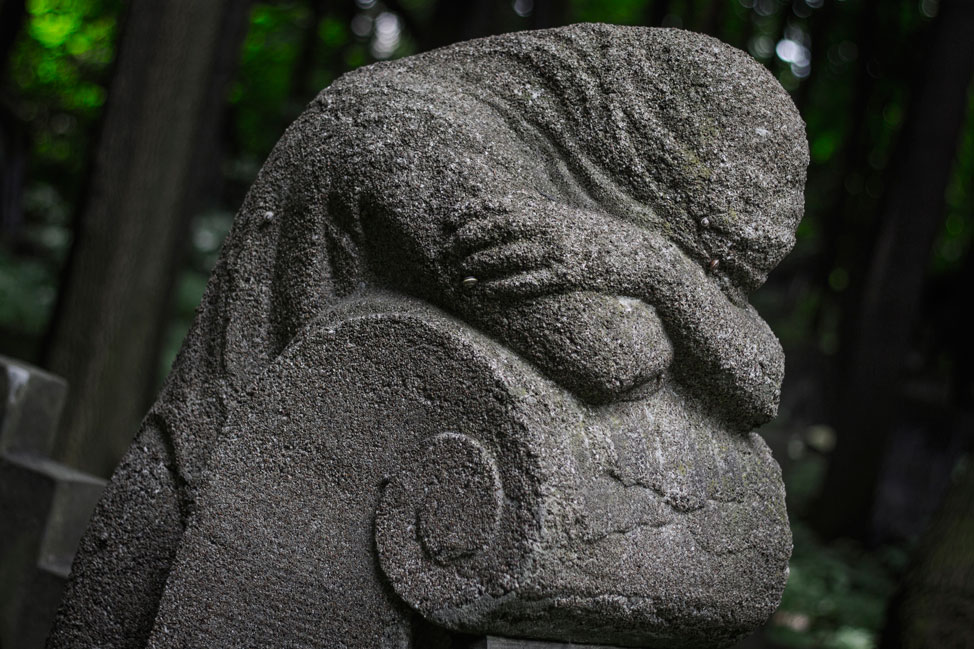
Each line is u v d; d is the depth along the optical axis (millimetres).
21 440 3766
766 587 2289
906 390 11945
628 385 2059
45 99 13562
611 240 2098
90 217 5801
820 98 12898
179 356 2533
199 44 6020
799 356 12859
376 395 2135
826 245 12156
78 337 5715
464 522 1969
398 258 2254
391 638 2020
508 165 2242
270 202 2477
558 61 2332
